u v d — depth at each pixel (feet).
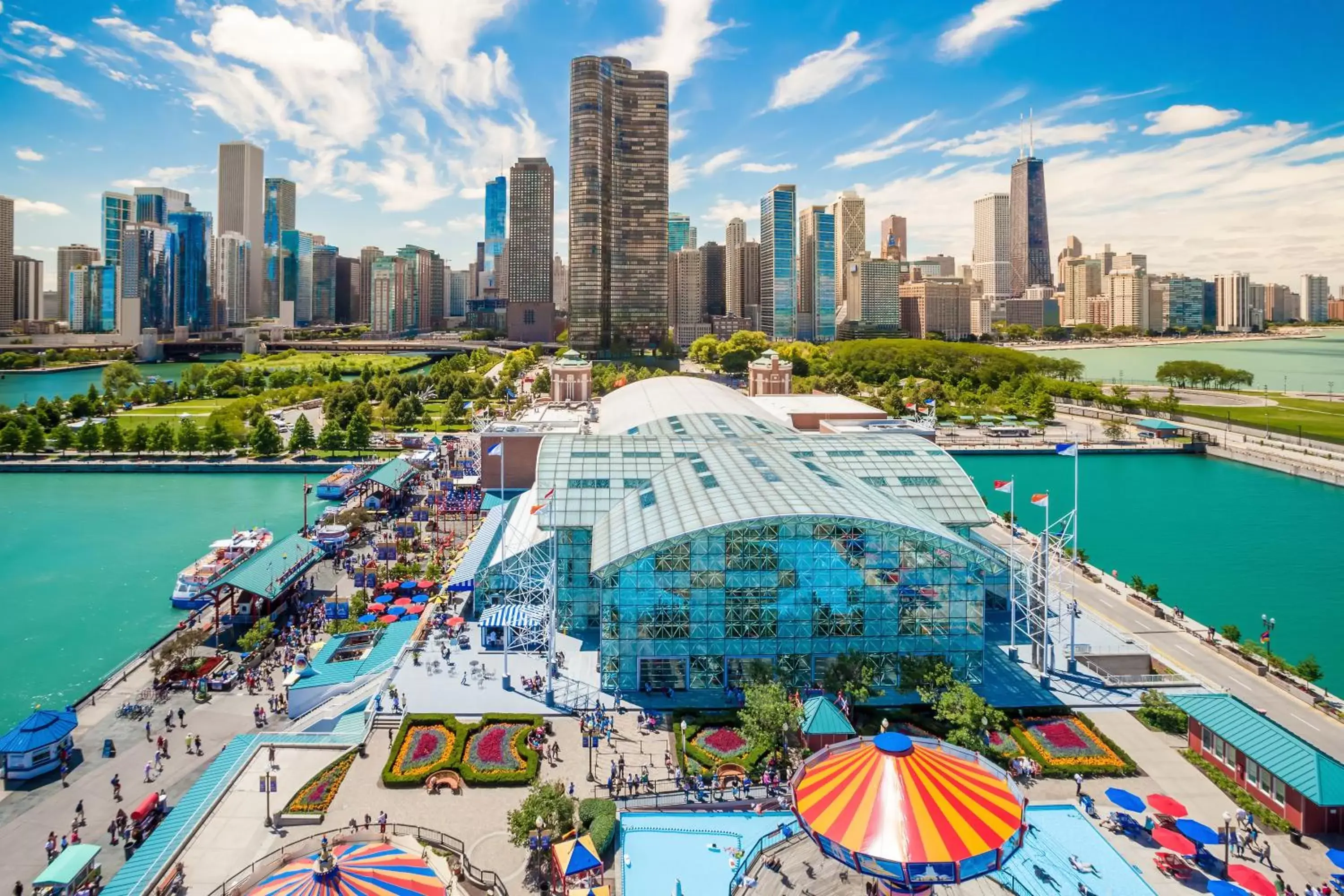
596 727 323.57
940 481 457.27
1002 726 326.85
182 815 268.41
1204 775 296.92
